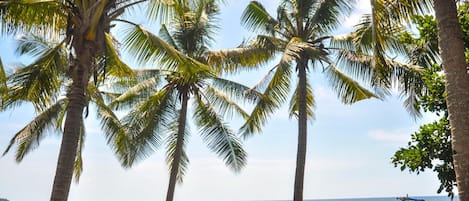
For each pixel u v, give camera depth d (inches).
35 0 363.6
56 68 448.8
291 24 756.6
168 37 778.2
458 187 235.6
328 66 732.0
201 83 786.8
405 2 345.4
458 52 251.4
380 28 364.2
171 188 746.2
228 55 747.4
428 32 359.6
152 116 771.4
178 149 765.9
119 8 399.9
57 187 333.4
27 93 441.7
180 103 791.7
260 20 770.8
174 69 447.5
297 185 665.0
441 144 325.1
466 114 240.2
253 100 748.6
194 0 442.9
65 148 341.7
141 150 776.3
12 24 402.3
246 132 777.6
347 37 706.2
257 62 757.9
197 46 766.5
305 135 692.1
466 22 331.0
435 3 266.4
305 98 710.5
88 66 360.2
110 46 460.4
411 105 556.1
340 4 702.5
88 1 369.1
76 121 350.0
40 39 671.1
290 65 649.6
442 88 335.0
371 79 637.9
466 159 234.2
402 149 337.1
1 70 359.9
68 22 370.9
